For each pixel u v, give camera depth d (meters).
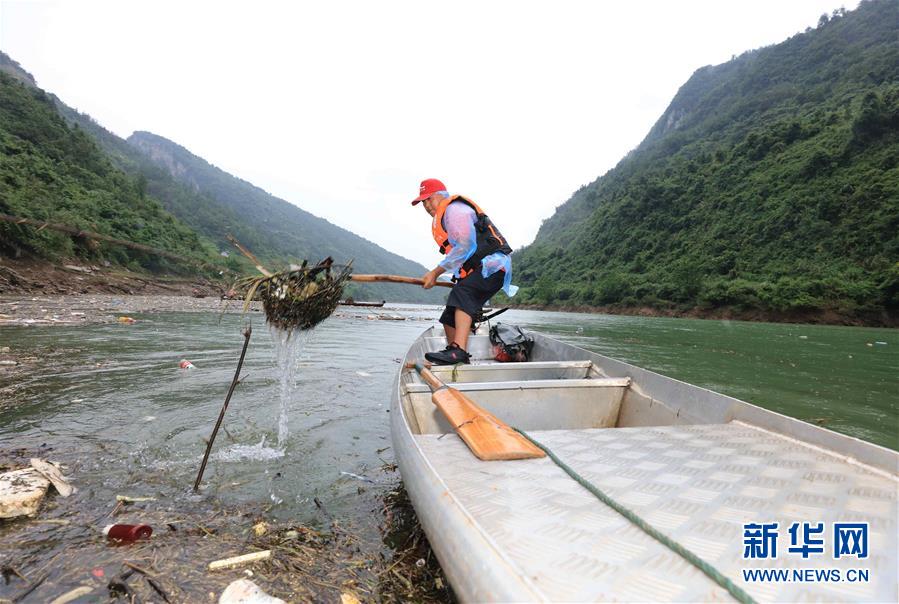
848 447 1.70
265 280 2.77
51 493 2.35
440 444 1.95
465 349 3.61
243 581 1.66
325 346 8.88
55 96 162.00
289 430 3.50
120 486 2.49
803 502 1.34
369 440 3.42
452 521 1.30
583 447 1.85
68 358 5.84
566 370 3.88
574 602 0.92
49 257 23.86
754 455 1.75
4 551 1.84
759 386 6.27
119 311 13.87
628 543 1.15
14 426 3.32
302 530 2.15
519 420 2.90
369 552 2.00
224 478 2.66
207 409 3.91
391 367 6.67
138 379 4.89
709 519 1.25
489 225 3.66
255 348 7.40
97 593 1.61
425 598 1.70
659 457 1.73
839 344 13.57
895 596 0.93
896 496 1.38
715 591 0.96
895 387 6.34
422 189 3.82
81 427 3.36
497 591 1.00
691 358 9.16
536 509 1.34
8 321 9.21
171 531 2.07
